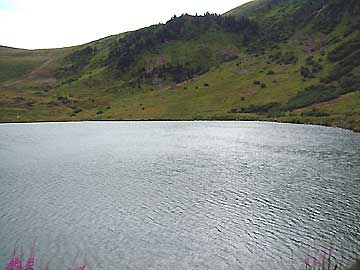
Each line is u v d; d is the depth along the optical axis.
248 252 30.19
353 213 38.88
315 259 28.53
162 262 28.62
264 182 52.97
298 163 66.88
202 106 199.62
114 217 38.53
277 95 192.00
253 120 165.88
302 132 114.38
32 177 57.72
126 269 27.48
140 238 33.16
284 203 42.72
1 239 32.56
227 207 41.66
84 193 47.97
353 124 119.31
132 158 76.38
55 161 73.12
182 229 35.22
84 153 84.06
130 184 52.84
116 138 113.19
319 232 33.91
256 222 36.78
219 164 68.19
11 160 74.50
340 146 84.69
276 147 87.75
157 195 46.88
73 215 39.19
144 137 114.88
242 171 61.19
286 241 32.09
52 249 30.73
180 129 138.25
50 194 47.41
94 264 28.19
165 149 89.31
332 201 43.06
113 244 31.81
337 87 178.12
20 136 121.62
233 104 194.50
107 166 67.31
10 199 45.09
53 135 124.19
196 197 45.81
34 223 36.62
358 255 29.00
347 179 53.47
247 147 89.69
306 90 186.25
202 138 109.38
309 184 51.09
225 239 32.81
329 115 142.62
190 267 27.83
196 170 62.72
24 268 26.61
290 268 27.34
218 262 28.58
